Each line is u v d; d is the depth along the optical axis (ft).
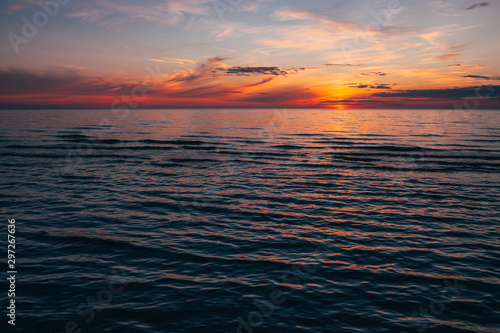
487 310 21.11
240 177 71.72
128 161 94.48
